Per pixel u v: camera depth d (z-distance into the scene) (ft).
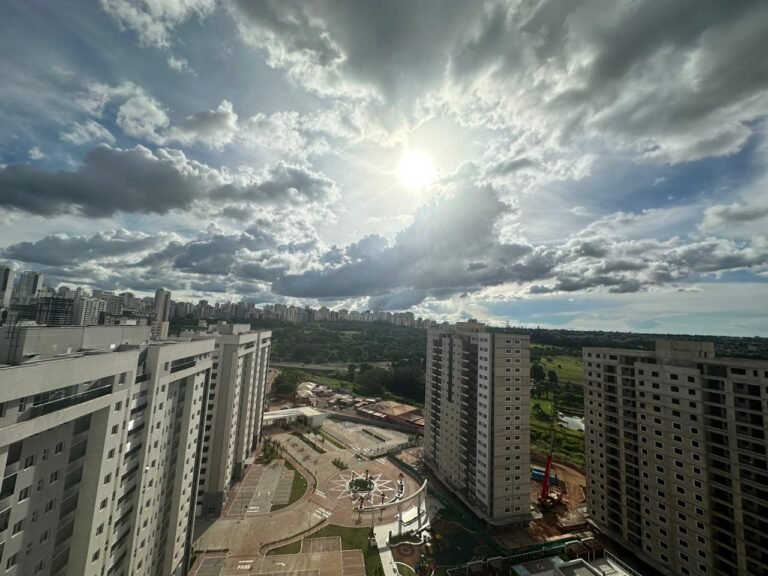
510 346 286.66
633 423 241.76
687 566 204.13
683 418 210.59
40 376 105.81
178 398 202.59
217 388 296.71
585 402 277.64
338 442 458.91
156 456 177.68
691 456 205.46
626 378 246.27
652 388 228.43
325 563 233.55
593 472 268.21
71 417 117.70
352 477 361.30
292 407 599.16
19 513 107.55
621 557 239.30
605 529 252.21
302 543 253.65
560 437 436.76
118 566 151.94
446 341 353.92
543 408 537.65
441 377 364.38
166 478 191.11
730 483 188.96
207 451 290.56
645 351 237.86
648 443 228.84
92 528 130.21
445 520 285.43
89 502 130.82
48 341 129.39
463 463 312.91
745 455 183.52
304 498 317.01
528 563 219.82
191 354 205.26
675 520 211.61
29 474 110.83
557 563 194.90
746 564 180.14
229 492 321.52
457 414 326.03
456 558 240.73
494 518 270.67
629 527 238.27
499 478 276.21
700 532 199.21
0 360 118.21
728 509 189.78
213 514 286.05
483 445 284.20
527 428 287.28
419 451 433.48
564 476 359.25
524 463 283.79
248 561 234.58
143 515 167.84
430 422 385.70
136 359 155.43
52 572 119.75
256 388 410.72
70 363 117.39
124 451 148.97
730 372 192.13
